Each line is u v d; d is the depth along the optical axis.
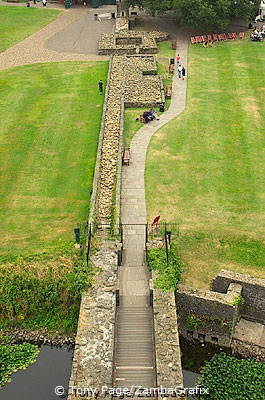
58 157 39.91
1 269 29.20
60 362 26.50
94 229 30.56
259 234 31.86
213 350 27.17
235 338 27.27
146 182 36.69
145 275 28.20
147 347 24.52
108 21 72.19
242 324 28.05
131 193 35.50
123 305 26.38
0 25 70.19
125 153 39.19
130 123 44.50
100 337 24.08
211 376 25.30
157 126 44.06
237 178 37.19
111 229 30.75
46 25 70.75
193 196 35.31
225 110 46.72
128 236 31.33
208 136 42.53
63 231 32.28
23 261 29.70
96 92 50.28
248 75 53.94
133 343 24.69
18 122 44.94
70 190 36.19
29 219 33.50
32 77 54.22
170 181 36.84
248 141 41.75
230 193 35.62
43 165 38.94
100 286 26.64
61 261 29.39
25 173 38.03
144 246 30.47
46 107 47.56
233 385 24.81
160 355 23.36
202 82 52.41
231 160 39.28
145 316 25.83
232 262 30.06
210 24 62.59
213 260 30.22
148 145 41.22
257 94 49.75
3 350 27.06
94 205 32.12
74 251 30.05
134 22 68.38
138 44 61.91
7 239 31.73
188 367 26.23
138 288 27.38
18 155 40.16
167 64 56.69
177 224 32.56
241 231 32.09
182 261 30.09
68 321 28.11
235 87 51.28
